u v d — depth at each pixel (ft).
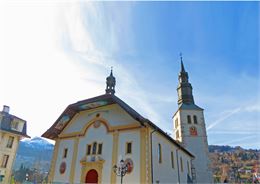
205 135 144.05
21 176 205.98
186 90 165.68
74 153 73.56
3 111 111.55
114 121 70.79
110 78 96.94
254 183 204.85
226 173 237.25
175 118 164.35
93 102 73.46
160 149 69.15
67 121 82.74
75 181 67.92
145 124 60.08
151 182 55.47
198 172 131.23
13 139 110.11
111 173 61.72
